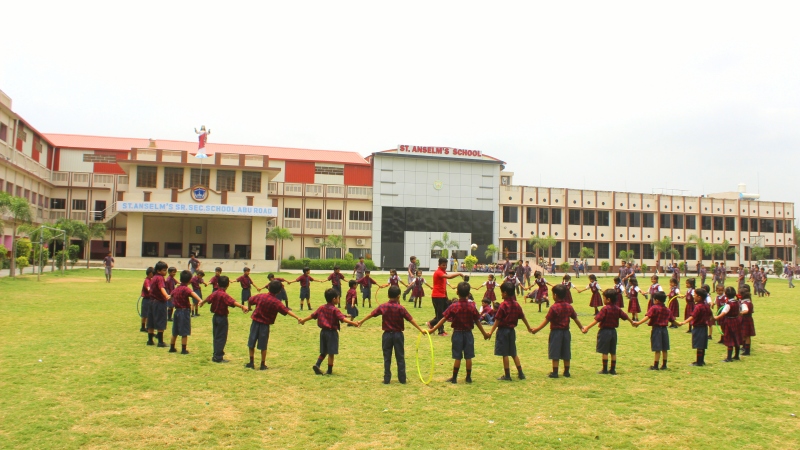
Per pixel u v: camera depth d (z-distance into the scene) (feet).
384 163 187.21
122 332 43.24
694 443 20.81
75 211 163.32
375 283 67.10
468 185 193.16
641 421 23.35
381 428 21.97
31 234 109.29
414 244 187.42
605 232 205.05
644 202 210.59
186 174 151.43
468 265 163.32
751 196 228.84
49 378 28.45
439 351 39.09
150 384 27.84
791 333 50.90
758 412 24.93
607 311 32.40
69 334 41.70
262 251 156.04
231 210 150.51
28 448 19.12
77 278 103.04
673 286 57.11
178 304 35.68
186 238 164.35
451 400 26.16
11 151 129.70
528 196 198.08
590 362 36.04
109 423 21.93
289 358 35.42
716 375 32.55
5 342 37.99
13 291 72.74
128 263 141.90
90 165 169.89
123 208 142.31
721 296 48.32
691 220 216.95
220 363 33.24
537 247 187.21
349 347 39.96
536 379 30.83
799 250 282.56
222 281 34.30
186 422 22.29
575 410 24.76
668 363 36.14
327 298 31.35
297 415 23.48
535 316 61.26
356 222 185.06
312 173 186.91
